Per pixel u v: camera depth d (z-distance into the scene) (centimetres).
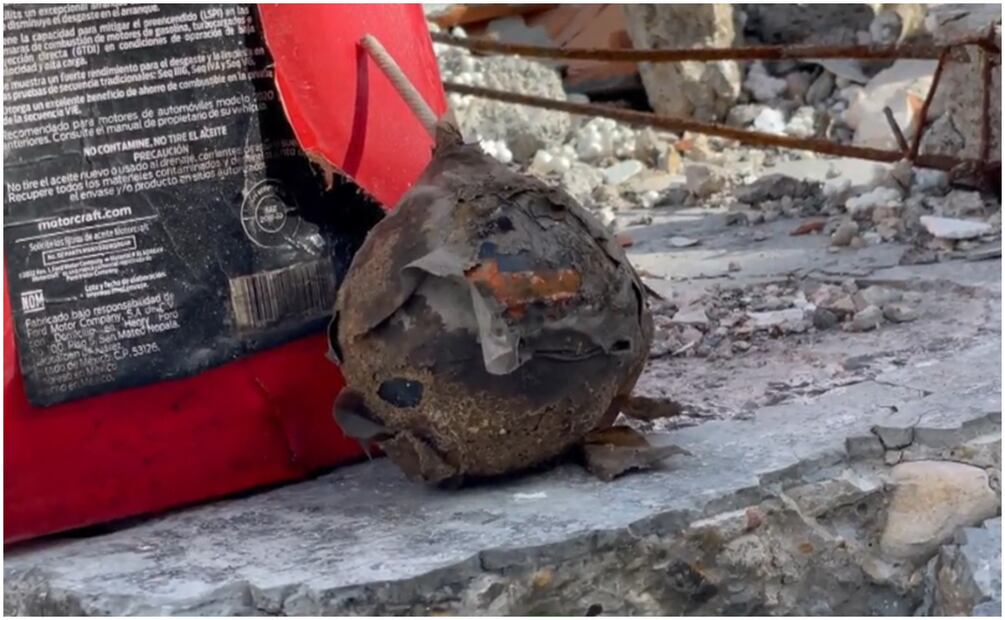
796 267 101
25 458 69
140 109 69
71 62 68
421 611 62
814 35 156
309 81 71
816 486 69
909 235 106
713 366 83
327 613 62
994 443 72
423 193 67
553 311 65
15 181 68
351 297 67
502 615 63
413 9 79
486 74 157
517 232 66
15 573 67
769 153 147
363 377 67
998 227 104
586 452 70
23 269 68
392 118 75
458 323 65
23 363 69
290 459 73
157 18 69
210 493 72
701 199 133
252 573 64
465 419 66
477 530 65
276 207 71
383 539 65
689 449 71
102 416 70
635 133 153
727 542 67
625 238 114
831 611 69
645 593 65
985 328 85
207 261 70
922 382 78
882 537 70
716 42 154
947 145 117
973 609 65
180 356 70
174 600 62
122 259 69
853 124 145
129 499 71
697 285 99
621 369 67
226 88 70
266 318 71
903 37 152
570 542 64
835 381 79
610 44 166
